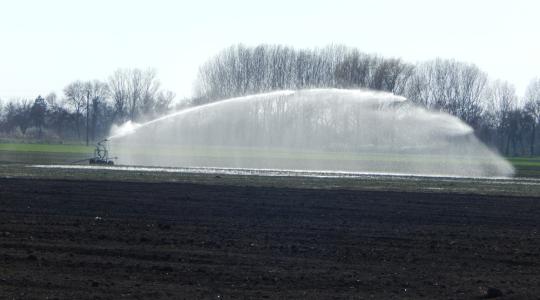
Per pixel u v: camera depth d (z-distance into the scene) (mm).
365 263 25797
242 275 23188
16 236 29953
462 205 45594
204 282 22109
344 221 36719
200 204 42781
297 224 35250
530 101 192375
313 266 24953
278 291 21125
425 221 37562
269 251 27641
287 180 63250
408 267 25250
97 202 42844
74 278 22203
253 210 40406
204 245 28656
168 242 29156
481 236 32781
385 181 65688
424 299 20609
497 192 56344
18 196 45250
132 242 29031
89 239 29562
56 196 45656
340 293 21062
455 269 25078
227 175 68375
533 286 22578
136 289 20969
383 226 35312
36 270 23266
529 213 41969
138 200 44219
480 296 21094
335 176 71500
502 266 25812
